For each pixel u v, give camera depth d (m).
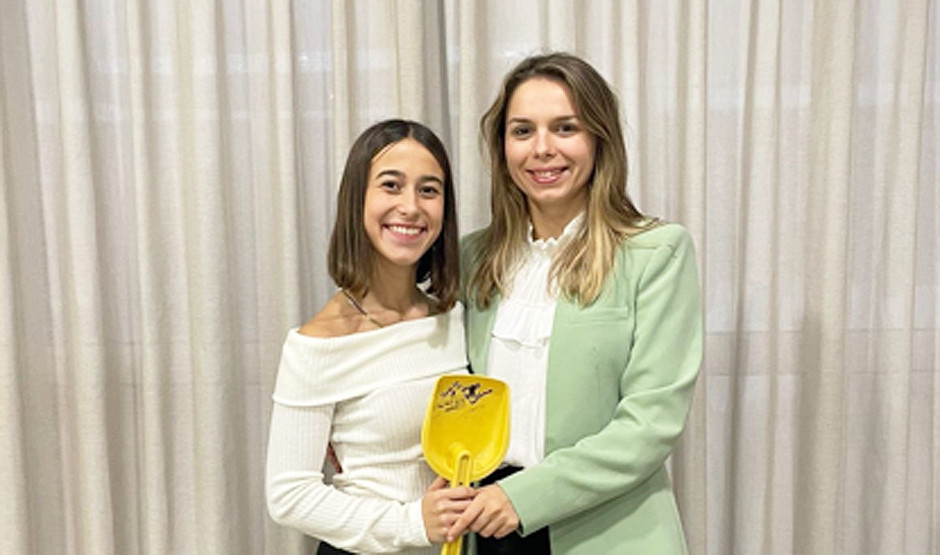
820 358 1.56
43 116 1.58
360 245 1.17
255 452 1.65
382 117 1.58
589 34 1.56
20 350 1.58
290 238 1.54
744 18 1.57
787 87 1.58
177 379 1.63
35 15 1.57
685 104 1.52
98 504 1.59
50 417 1.65
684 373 1.17
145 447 1.60
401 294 1.23
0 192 1.51
